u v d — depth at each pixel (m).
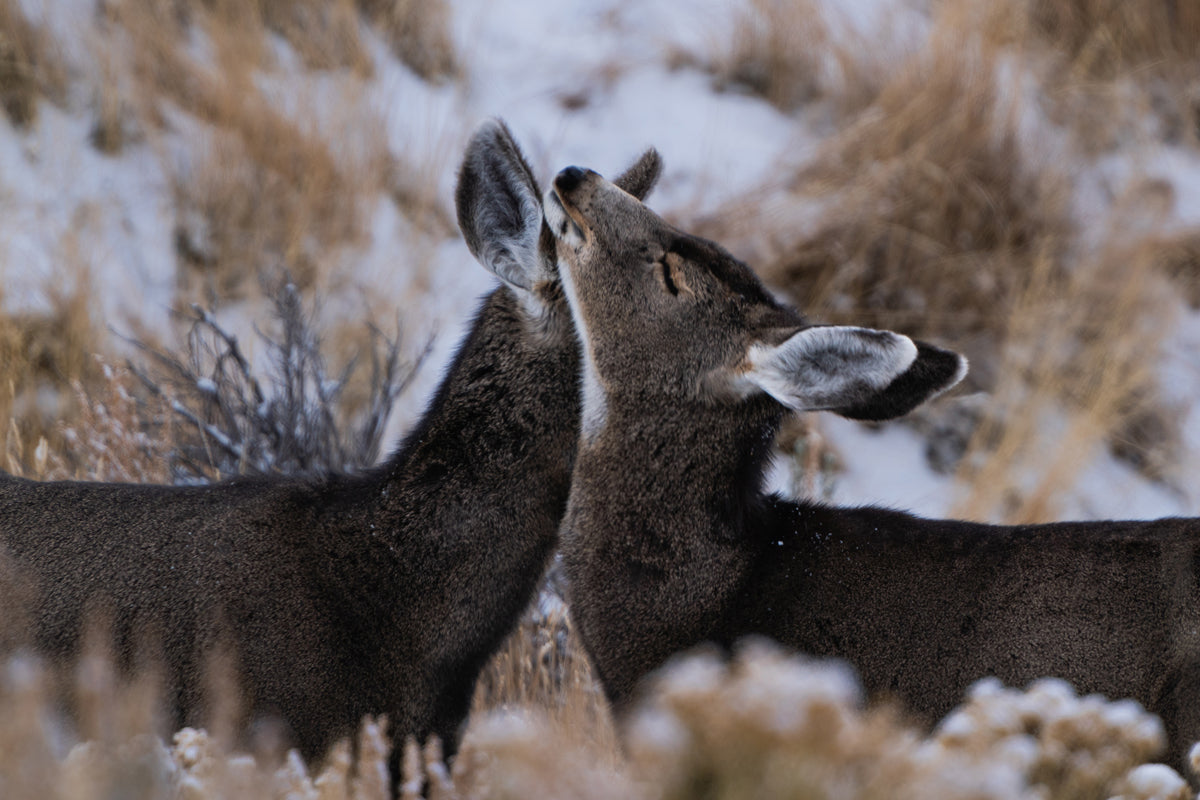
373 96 26.02
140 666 10.70
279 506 11.33
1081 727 6.71
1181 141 28.12
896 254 24.09
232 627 10.81
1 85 23.64
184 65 24.61
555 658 14.51
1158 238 25.20
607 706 11.86
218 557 11.00
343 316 22.11
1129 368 23.34
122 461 15.27
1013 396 22.75
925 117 25.47
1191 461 22.86
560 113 27.22
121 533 11.05
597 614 11.38
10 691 8.27
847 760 5.32
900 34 28.47
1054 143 27.09
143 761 6.71
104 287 21.58
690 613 11.12
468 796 8.72
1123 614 10.09
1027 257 24.73
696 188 25.45
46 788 6.68
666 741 5.31
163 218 22.70
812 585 10.97
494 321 11.89
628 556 11.26
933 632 10.56
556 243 11.85
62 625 10.72
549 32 29.25
